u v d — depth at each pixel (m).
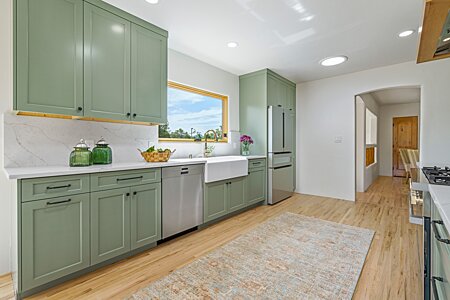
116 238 1.92
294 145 4.75
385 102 6.99
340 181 4.25
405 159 6.18
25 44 1.61
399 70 3.55
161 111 2.50
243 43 2.85
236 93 4.13
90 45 1.94
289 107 4.53
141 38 2.30
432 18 1.14
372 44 2.87
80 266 1.70
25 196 1.46
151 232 2.18
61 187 1.60
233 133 4.03
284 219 3.09
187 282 1.67
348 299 1.49
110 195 1.87
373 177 6.29
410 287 1.62
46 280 1.54
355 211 3.47
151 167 2.15
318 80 4.47
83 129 2.20
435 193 0.98
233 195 3.18
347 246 2.25
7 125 1.79
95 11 1.96
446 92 3.19
